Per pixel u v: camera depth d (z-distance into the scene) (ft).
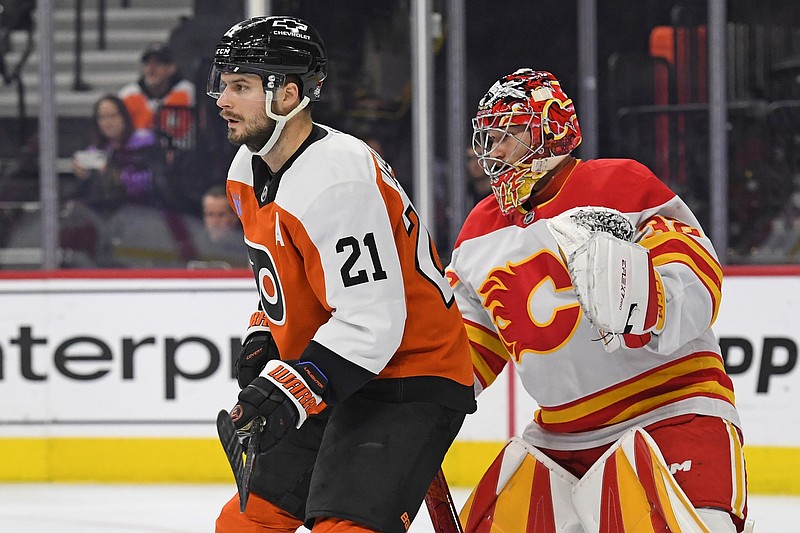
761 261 59.62
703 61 59.11
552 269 25.32
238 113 22.12
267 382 20.98
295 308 22.84
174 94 62.39
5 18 65.87
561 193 25.39
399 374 22.59
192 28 63.16
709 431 24.50
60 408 56.54
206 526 46.26
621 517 24.23
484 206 27.07
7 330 56.59
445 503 24.35
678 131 59.67
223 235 62.08
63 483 56.18
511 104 25.00
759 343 52.90
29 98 64.28
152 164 62.23
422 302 22.75
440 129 60.18
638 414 25.45
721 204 58.95
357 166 21.62
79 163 62.28
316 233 21.34
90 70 65.67
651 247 24.20
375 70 60.54
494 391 54.19
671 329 22.99
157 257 62.18
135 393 56.29
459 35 59.57
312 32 22.50
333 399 21.31
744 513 24.41
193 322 56.03
